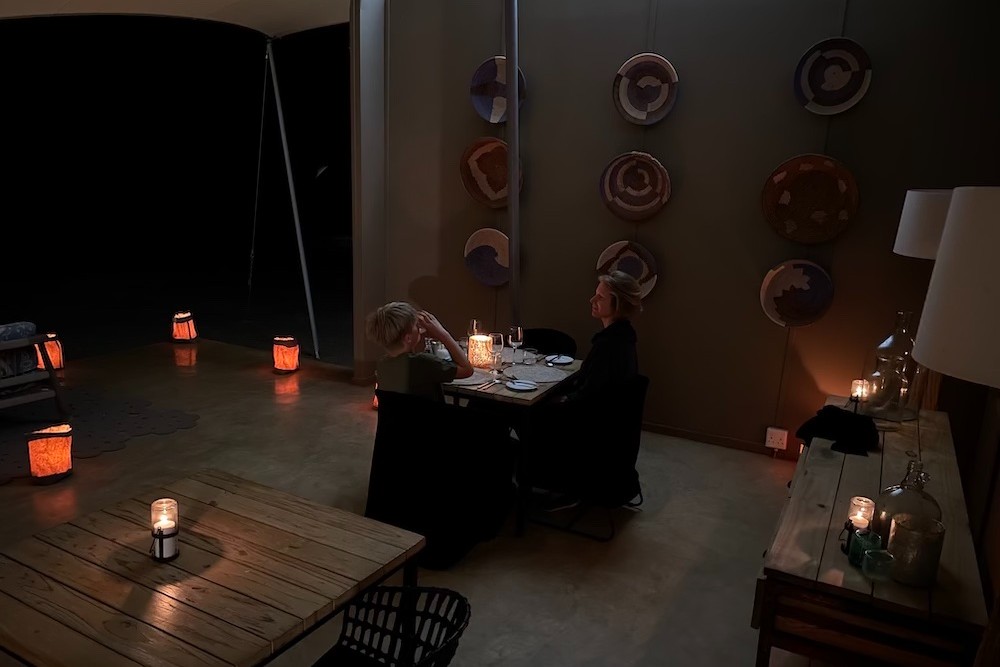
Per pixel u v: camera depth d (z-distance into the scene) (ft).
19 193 38.75
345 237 46.75
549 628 9.02
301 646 8.50
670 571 10.45
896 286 13.32
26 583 5.55
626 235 15.58
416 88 17.49
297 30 19.34
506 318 17.39
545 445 11.25
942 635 5.74
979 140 12.30
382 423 10.36
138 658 4.72
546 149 16.11
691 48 14.30
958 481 8.39
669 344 15.57
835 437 9.75
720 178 14.47
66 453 12.69
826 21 13.10
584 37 15.29
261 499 7.13
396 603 9.32
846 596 6.00
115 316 26.13
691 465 14.32
